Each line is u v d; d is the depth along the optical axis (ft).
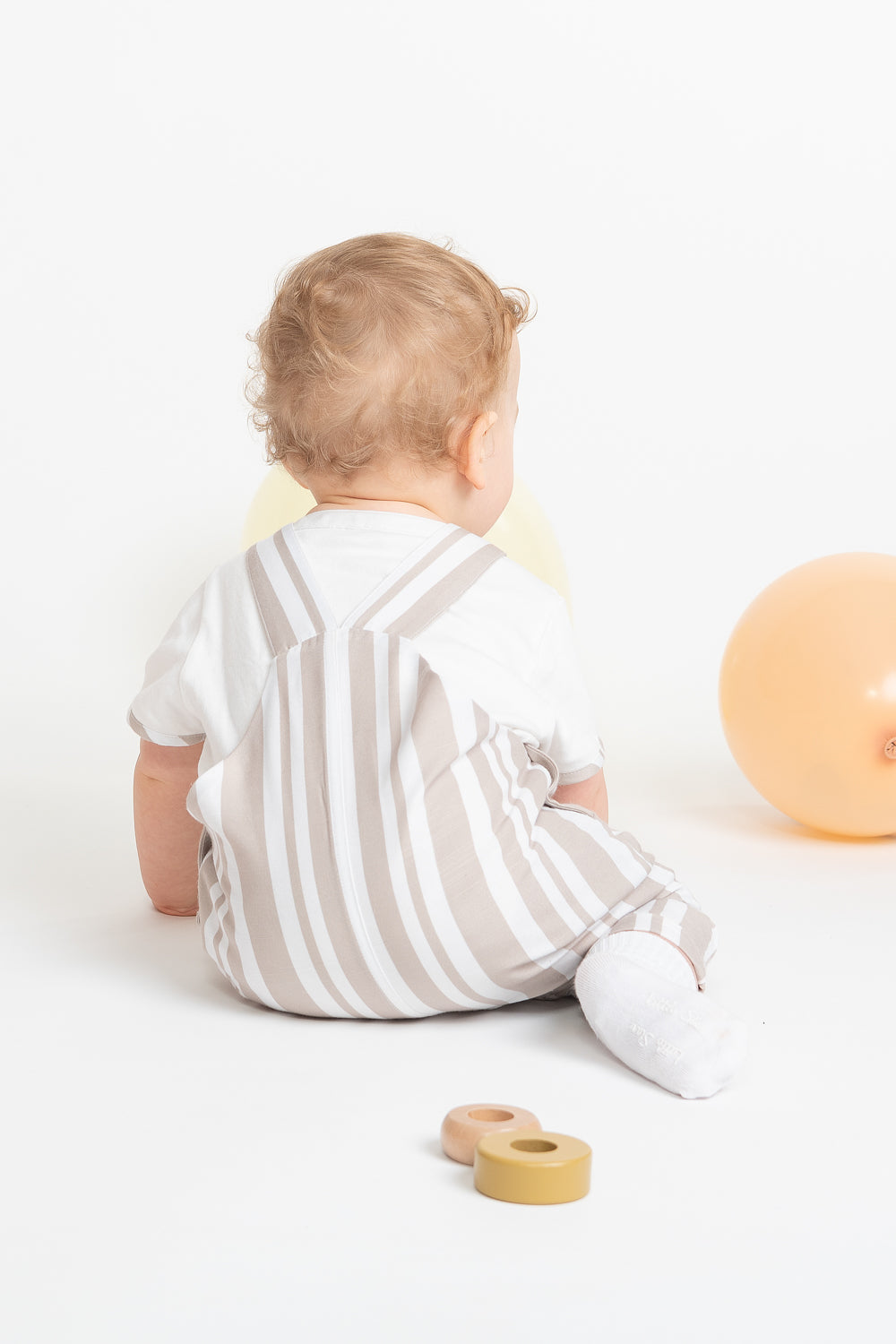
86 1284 2.64
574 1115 3.36
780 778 5.97
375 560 3.98
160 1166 3.09
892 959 4.56
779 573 11.18
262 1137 3.23
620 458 12.00
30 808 6.58
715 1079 3.45
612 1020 3.62
